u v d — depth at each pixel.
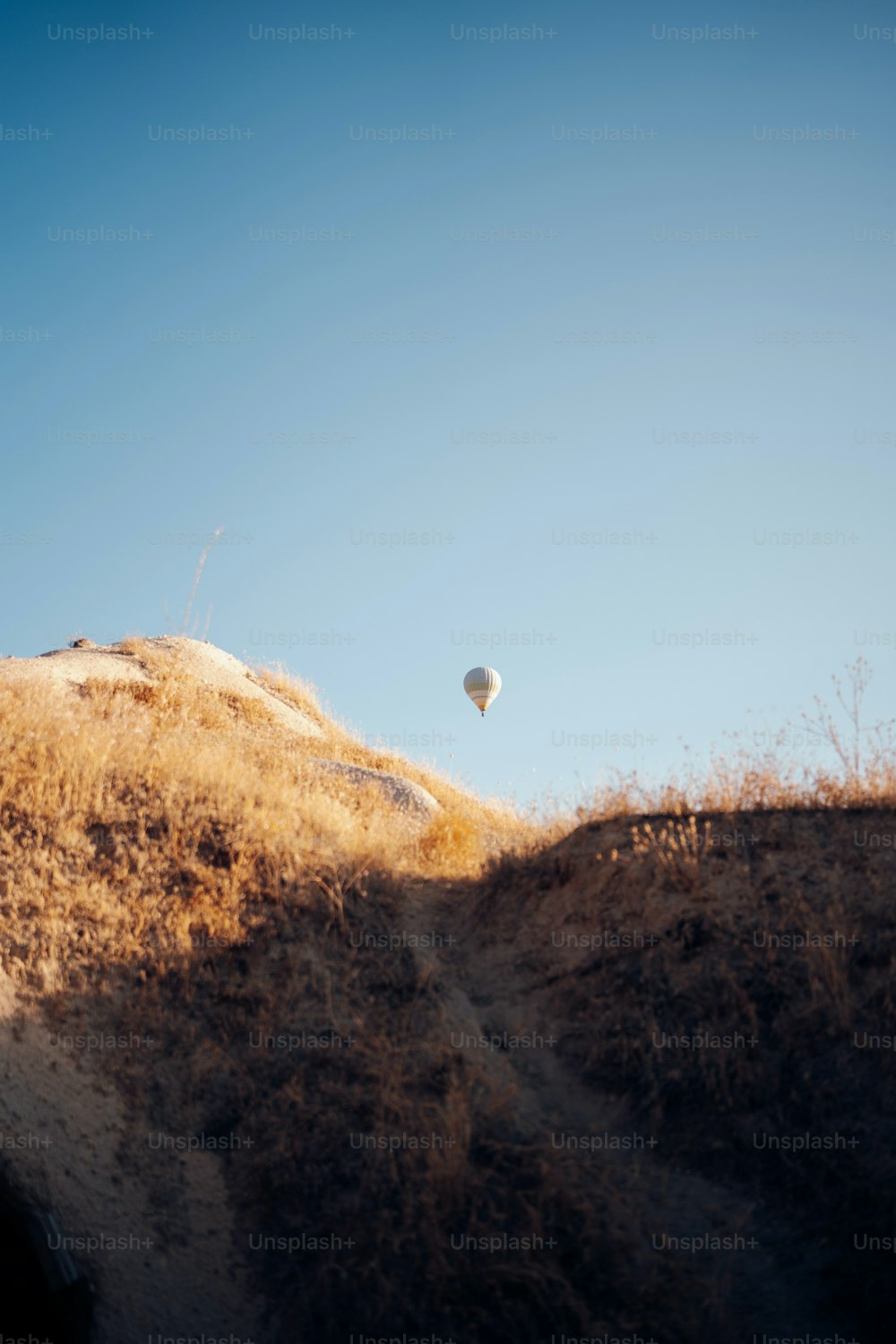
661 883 8.59
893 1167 6.44
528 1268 6.01
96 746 10.32
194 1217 6.62
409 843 11.75
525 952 8.94
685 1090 7.35
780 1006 7.53
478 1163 6.71
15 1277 5.99
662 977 7.97
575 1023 8.09
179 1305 6.13
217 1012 7.82
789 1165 6.79
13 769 9.58
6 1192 6.20
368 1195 6.51
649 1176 6.94
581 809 10.33
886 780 9.20
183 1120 7.15
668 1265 6.22
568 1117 7.39
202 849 9.22
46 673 16.73
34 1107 6.77
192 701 17.94
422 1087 7.31
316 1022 7.79
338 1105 7.13
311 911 8.78
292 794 10.82
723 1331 5.87
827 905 8.01
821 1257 6.29
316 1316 6.00
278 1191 6.66
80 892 8.41
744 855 8.67
